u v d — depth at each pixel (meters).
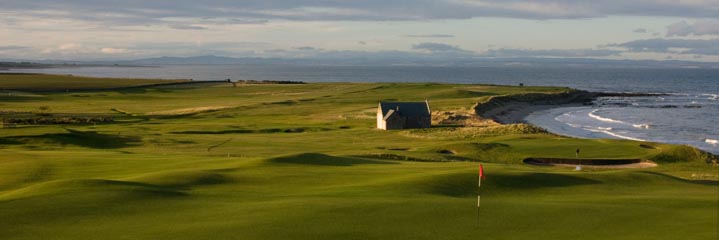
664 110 156.50
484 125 111.88
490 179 36.28
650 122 128.12
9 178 39.72
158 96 187.50
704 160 62.81
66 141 74.50
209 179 35.28
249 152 66.81
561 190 35.38
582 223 25.34
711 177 53.41
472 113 127.62
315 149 70.81
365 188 32.88
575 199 31.72
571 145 70.44
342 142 81.31
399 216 25.75
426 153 66.75
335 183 34.88
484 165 46.56
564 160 62.97
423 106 106.62
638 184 38.84
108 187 30.27
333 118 121.19
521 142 73.38
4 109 130.38
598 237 23.25
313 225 24.05
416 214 26.14
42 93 183.50
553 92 194.38
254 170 39.50
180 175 35.47
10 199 27.66
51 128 85.88
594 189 36.09
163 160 47.31
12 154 52.81
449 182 35.06
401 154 63.06
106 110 139.12
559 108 163.25
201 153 64.69
